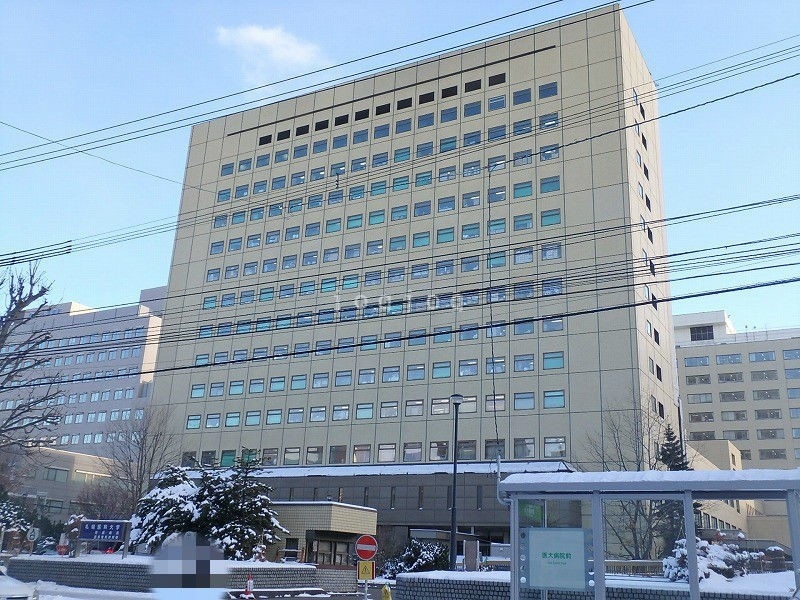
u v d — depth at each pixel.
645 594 16.64
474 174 63.78
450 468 53.78
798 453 106.00
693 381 115.69
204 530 30.33
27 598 16.25
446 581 19.59
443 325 60.00
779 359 111.31
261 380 66.00
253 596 25.69
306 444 61.81
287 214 71.81
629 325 53.44
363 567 19.84
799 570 13.40
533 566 15.72
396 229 65.44
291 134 75.25
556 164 60.47
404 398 59.34
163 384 70.44
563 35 64.88
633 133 61.28
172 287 74.62
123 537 31.53
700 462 64.62
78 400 111.00
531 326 56.62
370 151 70.12
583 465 51.34
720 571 17.98
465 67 68.50
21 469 67.50
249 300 70.00
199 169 79.06
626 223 56.12
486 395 56.38
